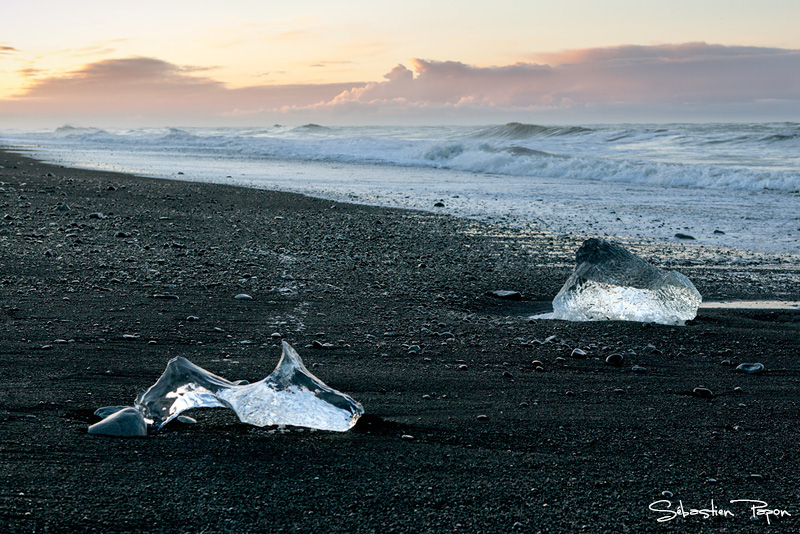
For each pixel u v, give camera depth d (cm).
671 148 3262
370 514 261
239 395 350
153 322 546
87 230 980
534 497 282
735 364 510
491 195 1738
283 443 320
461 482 293
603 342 561
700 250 1036
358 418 352
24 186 1459
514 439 348
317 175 2223
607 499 284
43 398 368
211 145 4266
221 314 586
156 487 270
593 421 379
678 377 474
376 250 971
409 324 590
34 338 483
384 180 2098
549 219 1334
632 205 1559
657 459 328
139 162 2600
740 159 2642
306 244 989
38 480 269
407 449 326
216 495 267
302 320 585
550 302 722
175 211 1235
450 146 2998
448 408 392
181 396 347
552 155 2820
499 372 469
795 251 1027
